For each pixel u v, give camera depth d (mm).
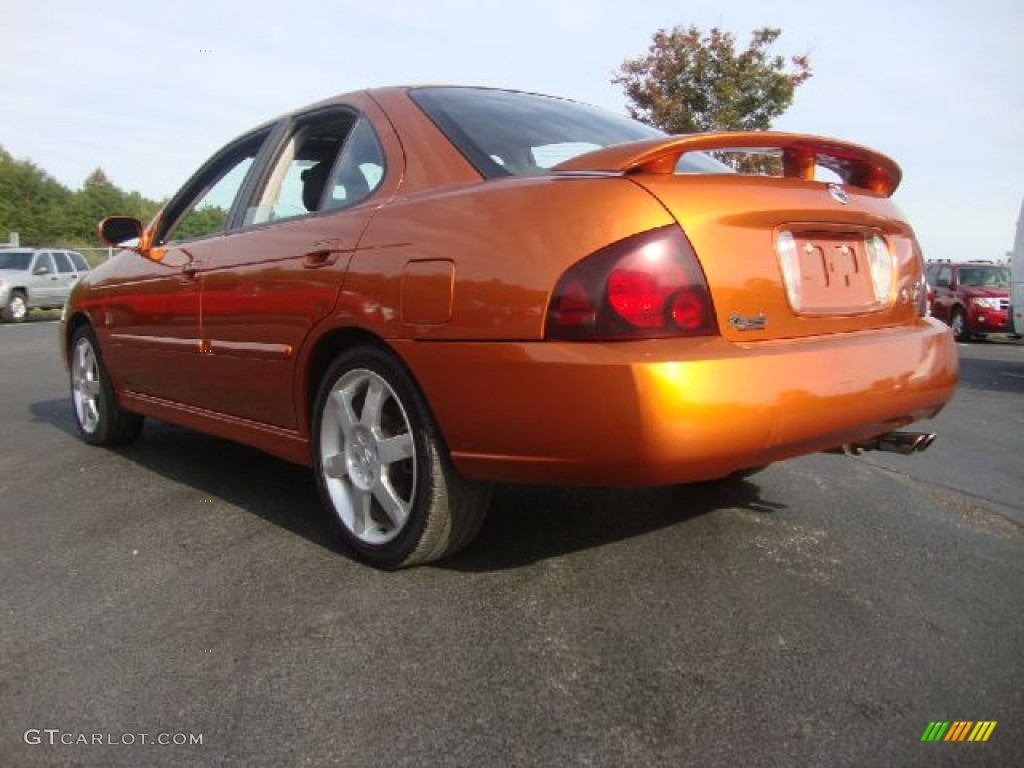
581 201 2258
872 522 3391
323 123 3402
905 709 1986
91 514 3492
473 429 2383
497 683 2090
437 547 2678
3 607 2578
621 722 1927
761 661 2201
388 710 1980
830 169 2945
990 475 4395
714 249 2268
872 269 2801
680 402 2090
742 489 3816
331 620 2434
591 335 2168
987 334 17938
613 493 3676
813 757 1805
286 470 4199
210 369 3576
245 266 3305
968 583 2752
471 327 2340
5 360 10367
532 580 2703
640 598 2574
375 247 2676
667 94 17062
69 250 22391
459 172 2709
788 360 2291
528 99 3324
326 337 2877
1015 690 2078
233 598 2604
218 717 1965
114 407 4625
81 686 2109
